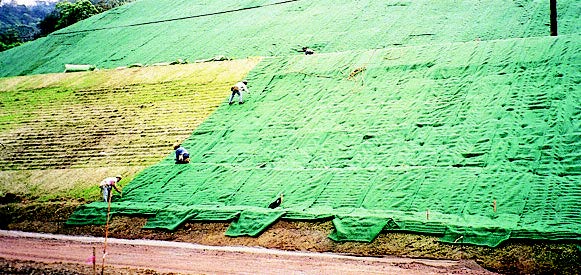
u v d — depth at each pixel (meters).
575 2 33.53
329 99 24.70
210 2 52.09
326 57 28.88
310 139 21.84
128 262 15.19
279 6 45.66
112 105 30.50
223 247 16.12
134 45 44.00
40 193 21.92
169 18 49.44
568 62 22.34
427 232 14.87
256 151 21.94
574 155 17.22
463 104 21.59
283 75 28.17
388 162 19.23
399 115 22.02
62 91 34.12
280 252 15.30
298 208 17.47
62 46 48.41
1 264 15.02
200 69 32.47
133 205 19.39
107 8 73.31
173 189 20.09
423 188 17.08
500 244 13.75
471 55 25.00
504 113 20.31
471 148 18.83
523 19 32.62
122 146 25.23
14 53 49.88
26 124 30.17
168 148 24.05
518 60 23.52
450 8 37.25
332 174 18.91
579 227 13.65
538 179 16.30
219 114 25.95
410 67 25.47
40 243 17.58
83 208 19.64
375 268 13.41
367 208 16.77
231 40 40.03
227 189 19.38
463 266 13.20
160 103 29.28
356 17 39.25
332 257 14.51
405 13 38.09
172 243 16.86
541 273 12.48
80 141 26.75
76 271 14.03
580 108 19.38
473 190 16.45
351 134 21.52
